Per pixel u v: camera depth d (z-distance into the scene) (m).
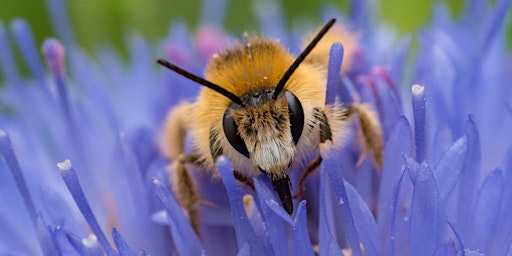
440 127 0.08
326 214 0.08
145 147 0.09
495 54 0.09
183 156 0.08
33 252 0.09
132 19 0.11
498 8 0.09
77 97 0.10
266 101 0.08
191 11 0.11
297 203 0.08
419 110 0.08
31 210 0.08
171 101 0.09
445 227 0.08
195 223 0.08
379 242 0.08
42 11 0.11
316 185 0.08
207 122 0.08
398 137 0.08
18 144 0.09
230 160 0.08
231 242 0.08
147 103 0.10
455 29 0.09
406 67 0.10
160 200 0.08
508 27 0.10
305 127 0.08
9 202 0.09
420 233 0.08
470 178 0.08
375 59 0.10
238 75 0.08
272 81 0.08
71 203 0.09
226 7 0.11
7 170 0.09
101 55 0.10
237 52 0.08
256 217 0.08
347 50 0.09
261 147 0.08
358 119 0.08
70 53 0.10
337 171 0.08
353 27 0.10
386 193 0.08
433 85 0.09
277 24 0.10
